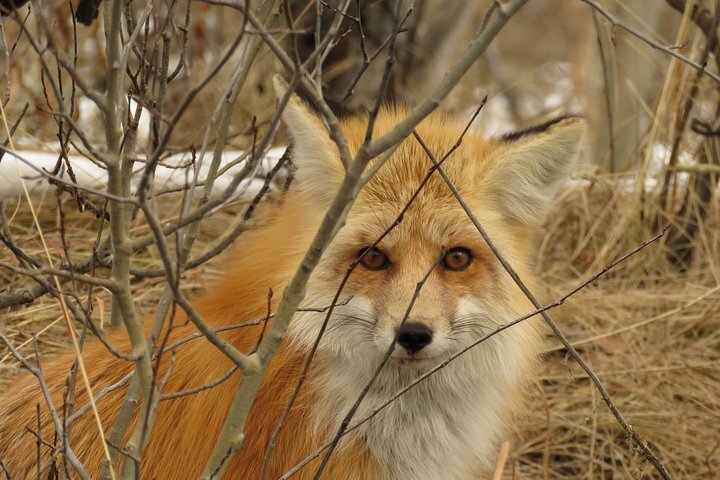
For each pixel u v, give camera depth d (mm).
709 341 10984
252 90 14203
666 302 11539
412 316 6461
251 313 6859
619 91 14711
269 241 7230
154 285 10477
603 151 14789
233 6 4570
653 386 10234
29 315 9688
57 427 5688
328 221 4820
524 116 20766
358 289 6738
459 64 4527
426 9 17359
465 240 6906
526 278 7383
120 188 4910
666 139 12336
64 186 6824
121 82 5645
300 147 6914
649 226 12336
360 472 6980
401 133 4625
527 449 9422
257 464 6793
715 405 9914
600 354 10672
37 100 12367
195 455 6840
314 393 6816
